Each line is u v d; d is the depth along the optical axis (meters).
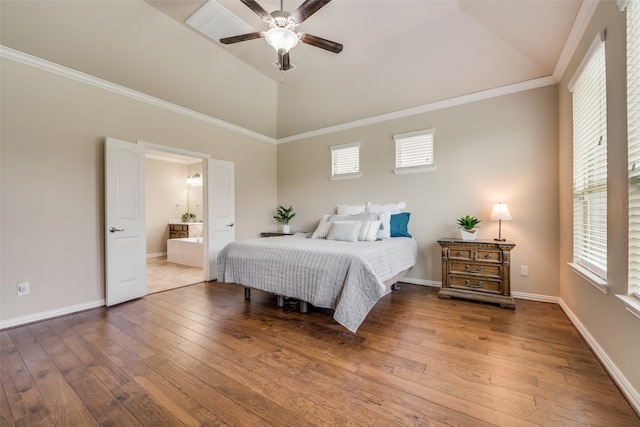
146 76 3.16
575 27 2.15
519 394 1.44
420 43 2.95
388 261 2.70
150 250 6.48
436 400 1.40
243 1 1.89
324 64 3.49
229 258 3.01
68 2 2.32
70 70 2.74
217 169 4.20
